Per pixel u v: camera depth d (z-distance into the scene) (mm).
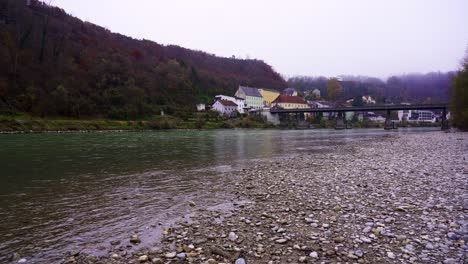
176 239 6371
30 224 7551
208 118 102312
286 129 94875
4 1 95188
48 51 92125
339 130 85188
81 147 28391
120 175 14484
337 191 10242
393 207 8102
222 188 11602
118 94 90562
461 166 14562
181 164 18203
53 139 38094
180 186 12047
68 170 15773
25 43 88000
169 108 103625
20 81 73375
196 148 28938
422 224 6688
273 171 15078
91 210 8781
